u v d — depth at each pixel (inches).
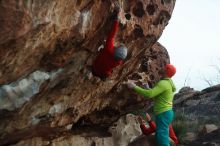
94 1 175.9
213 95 608.7
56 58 181.9
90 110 258.8
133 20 217.2
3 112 177.9
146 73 301.3
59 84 200.8
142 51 248.5
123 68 247.8
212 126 410.6
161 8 236.2
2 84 167.6
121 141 304.3
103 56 201.0
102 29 194.2
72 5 163.6
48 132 233.5
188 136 402.9
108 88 251.8
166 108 266.5
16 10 138.6
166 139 266.2
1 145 213.5
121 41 219.1
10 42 146.7
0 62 153.3
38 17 148.4
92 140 275.3
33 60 169.2
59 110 218.8
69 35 174.4
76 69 201.5
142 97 286.5
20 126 198.7
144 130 289.9
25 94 179.3
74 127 270.7
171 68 269.6
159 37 251.8
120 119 310.2
